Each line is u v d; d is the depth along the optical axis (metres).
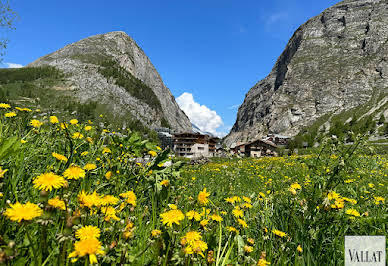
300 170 8.13
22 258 1.09
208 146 96.56
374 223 2.43
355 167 2.59
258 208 2.99
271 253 1.94
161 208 2.49
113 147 3.07
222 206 3.04
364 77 196.75
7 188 1.62
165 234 1.58
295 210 2.57
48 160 2.57
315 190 2.60
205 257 1.65
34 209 1.10
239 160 4.10
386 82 188.00
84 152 3.08
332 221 2.30
